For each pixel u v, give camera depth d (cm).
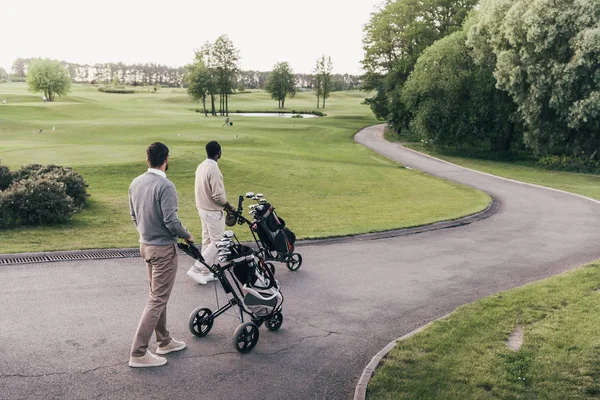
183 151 2712
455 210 1900
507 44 3978
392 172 3291
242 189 2156
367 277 914
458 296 834
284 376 531
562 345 604
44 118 6556
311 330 659
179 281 814
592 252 1213
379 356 567
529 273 1002
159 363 532
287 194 2158
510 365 549
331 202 2034
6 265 816
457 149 5100
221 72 10000
